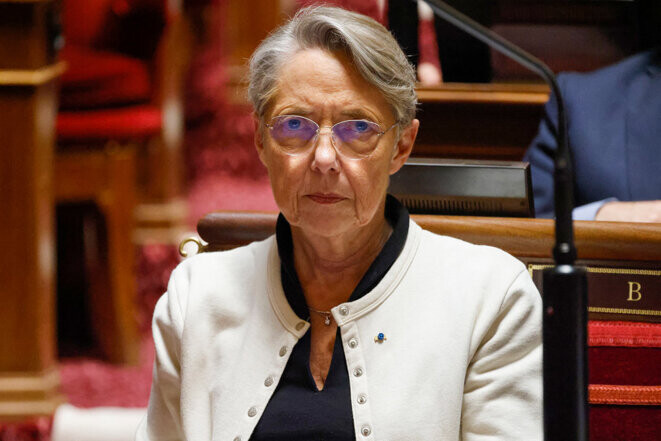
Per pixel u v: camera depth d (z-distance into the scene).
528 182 5.12
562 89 7.82
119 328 10.20
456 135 6.95
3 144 8.69
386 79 4.00
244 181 15.87
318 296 4.33
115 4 10.55
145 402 9.19
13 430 8.70
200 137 16.25
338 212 4.03
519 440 4.05
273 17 16.77
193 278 4.57
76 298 11.34
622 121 7.66
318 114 3.99
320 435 4.07
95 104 10.17
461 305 4.19
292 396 4.18
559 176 3.23
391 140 4.09
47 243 9.00
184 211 13.04
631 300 4.91
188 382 4.38
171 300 4.56
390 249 4.25
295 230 4.33
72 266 11.29
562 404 3.19
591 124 7.68
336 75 3.98
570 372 3.18
